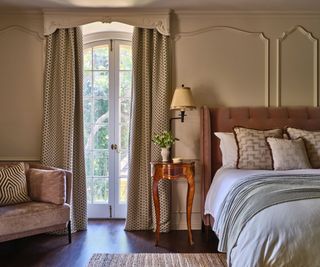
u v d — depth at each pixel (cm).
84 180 413
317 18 422
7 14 418
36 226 329
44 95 407
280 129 387
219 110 411
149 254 327
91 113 453
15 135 422
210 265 300
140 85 415
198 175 421
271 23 423
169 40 419
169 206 409
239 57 423
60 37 408
